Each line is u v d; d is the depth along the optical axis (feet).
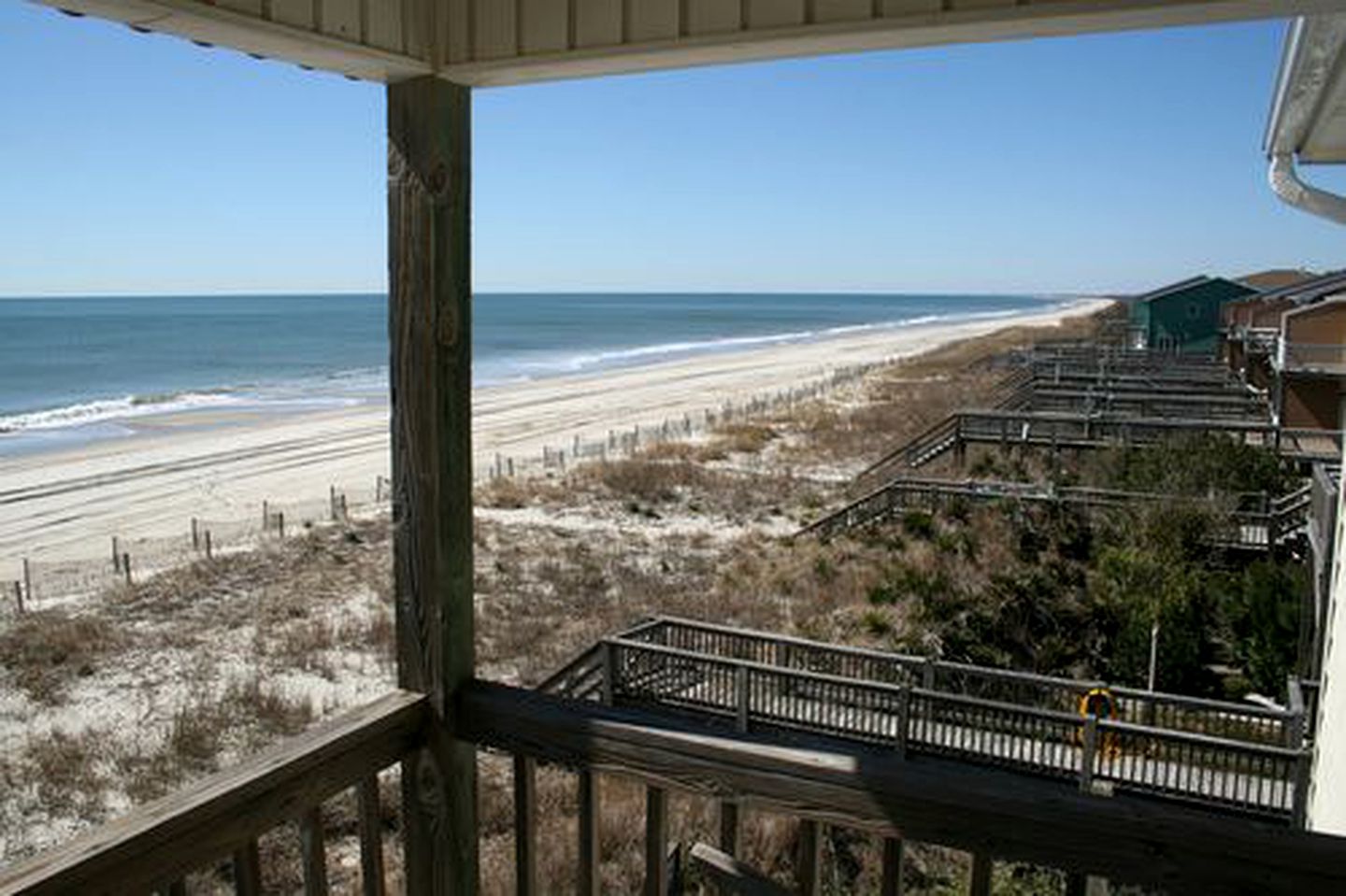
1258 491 55.47
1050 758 27.89
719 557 60.03
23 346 296.92
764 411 130.93
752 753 6.71
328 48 6.89
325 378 203.41
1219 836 5.57
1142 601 42.73
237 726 35.53
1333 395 79.20
